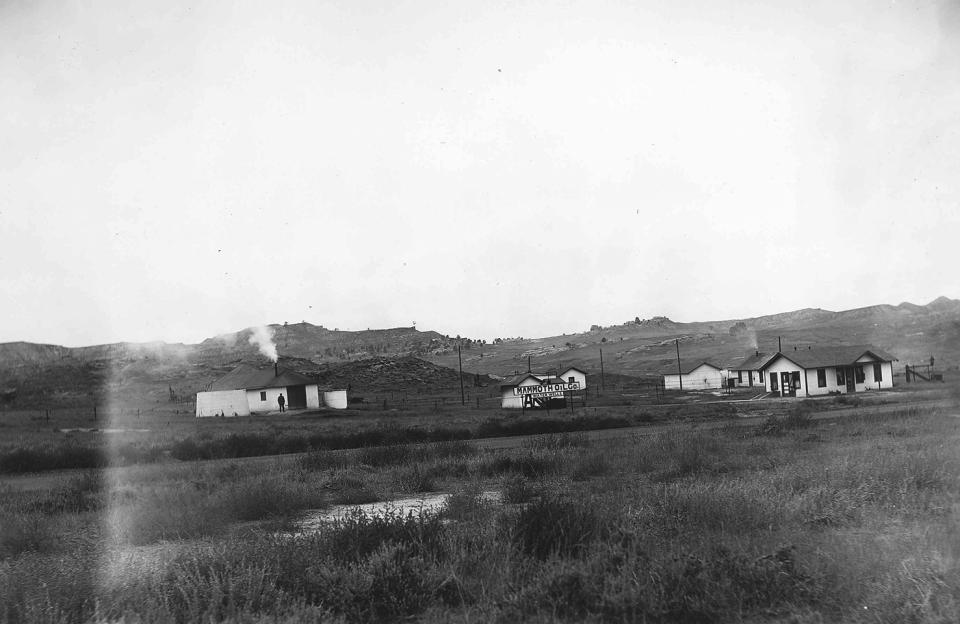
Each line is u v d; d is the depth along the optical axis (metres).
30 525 11.65
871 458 13.88
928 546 7.24
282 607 6.58
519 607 6.36
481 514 10.60
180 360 155.62
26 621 6.47
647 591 6.35
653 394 84.94
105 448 31.75
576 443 25.77
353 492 15.62
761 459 17.06
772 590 6.42
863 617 5.88
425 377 147.00
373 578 7.08
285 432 40.75
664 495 10.74
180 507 12.98
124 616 6.44
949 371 80.25
